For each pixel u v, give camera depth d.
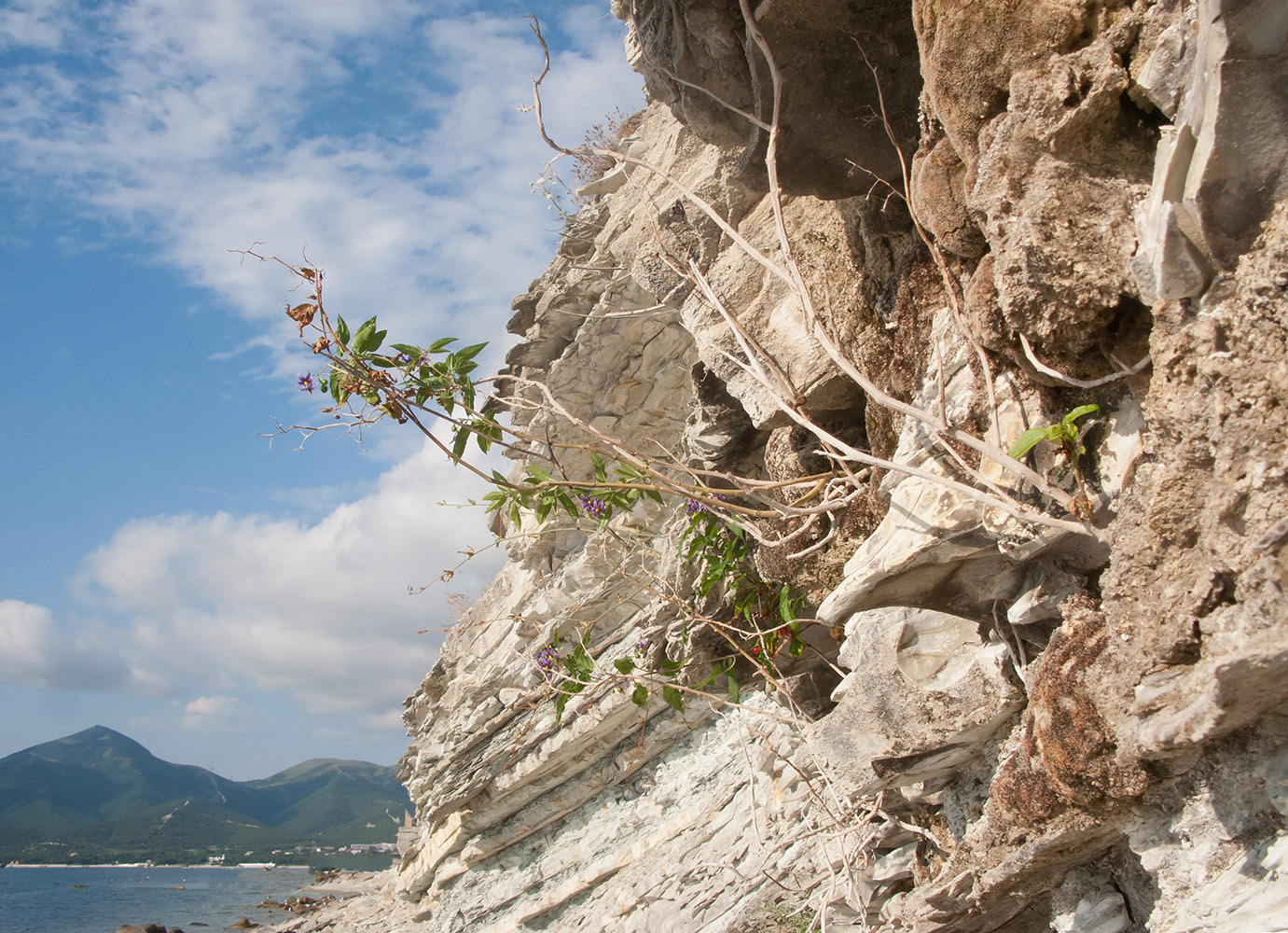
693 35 4.42
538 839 20.19
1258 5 1.94
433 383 4.24
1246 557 2.10
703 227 6.23
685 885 13.09
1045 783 3.12
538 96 4.21
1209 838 2.50
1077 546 3.16
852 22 3.80
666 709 17.08
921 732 3.95
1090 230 2.58
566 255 12.90
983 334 3.05
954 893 3.70
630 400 13.94
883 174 4.26
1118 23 2.54
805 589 5.45
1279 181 2.10
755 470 7.11
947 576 3.64
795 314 5.27
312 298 3.98
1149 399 2.43
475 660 21.45
